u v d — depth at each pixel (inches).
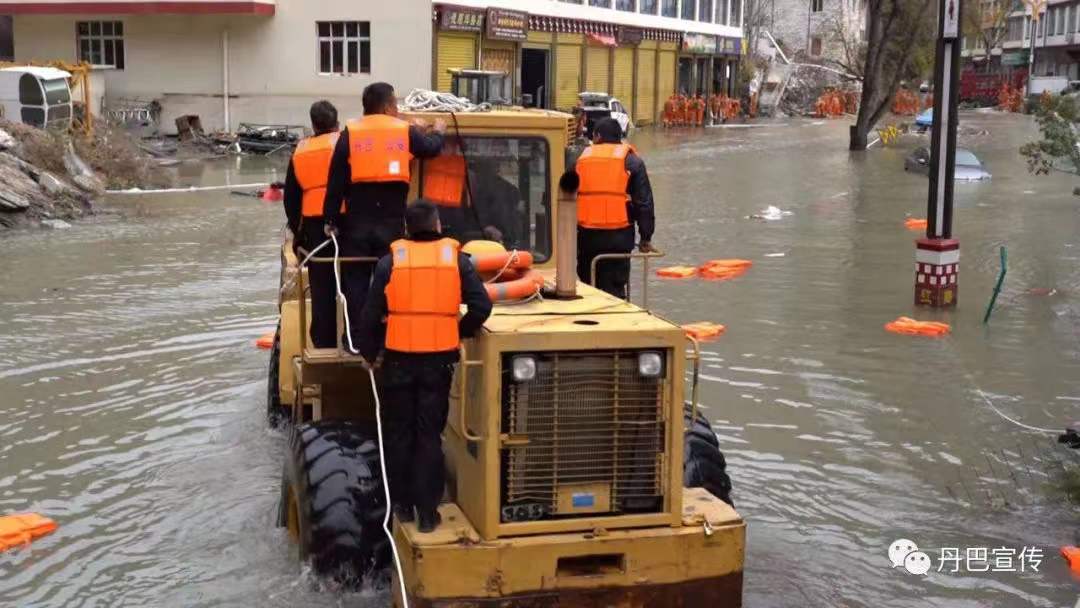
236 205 905.5
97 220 812.6
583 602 197.6
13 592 238.8
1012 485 303.1
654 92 2113.7
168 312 510.9
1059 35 3277.6
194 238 736.3
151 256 665.0
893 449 331.3
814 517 282.4
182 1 1332.4
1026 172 1226.0
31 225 773.3
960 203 946.1
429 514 199.0
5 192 774.5
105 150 1018.1
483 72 1180.5
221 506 284.0
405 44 1325.0
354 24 1344.7
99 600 234.5
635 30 1955.0
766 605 235.8
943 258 523.5
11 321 489.7
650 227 304.0
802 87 2819.9
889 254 685.9
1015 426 352.8
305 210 263.0
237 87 1382.9
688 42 2222.0
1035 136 1813.5
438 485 201.0
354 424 240.2
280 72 1366.9
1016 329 483.8
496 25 1441.9
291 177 266.5
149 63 1406.3
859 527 276.5
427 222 202.1
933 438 340.8
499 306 216.1
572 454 198.5
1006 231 775.7
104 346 447.2
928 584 245.4
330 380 254.7
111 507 285.1
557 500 198.4
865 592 241.9
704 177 1187.9
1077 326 489.1
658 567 199.8
